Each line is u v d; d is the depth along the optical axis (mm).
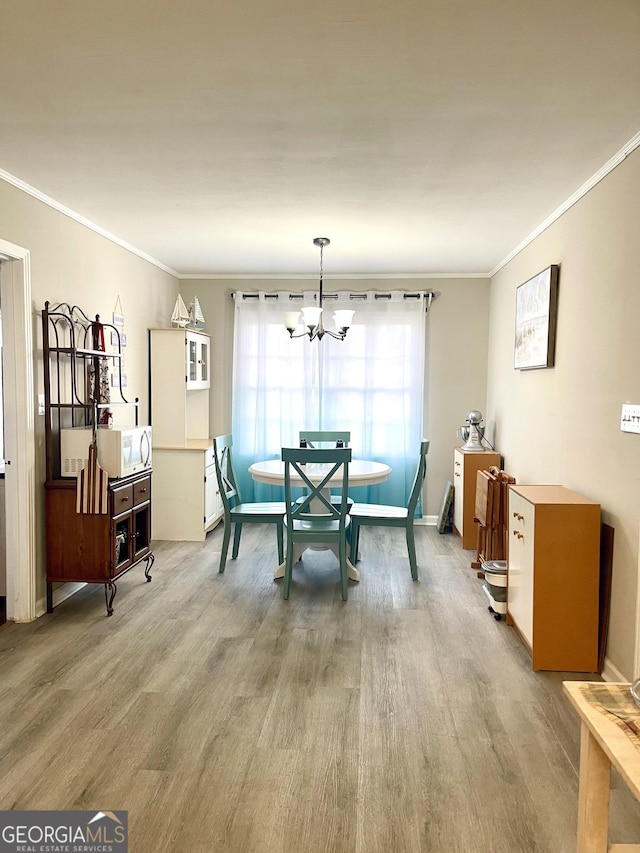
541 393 4121
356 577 4363
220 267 5922
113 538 3639
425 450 4297
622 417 2785
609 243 3000
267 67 2148
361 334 6152
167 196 3652
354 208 3895
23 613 3533
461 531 5395
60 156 3006
